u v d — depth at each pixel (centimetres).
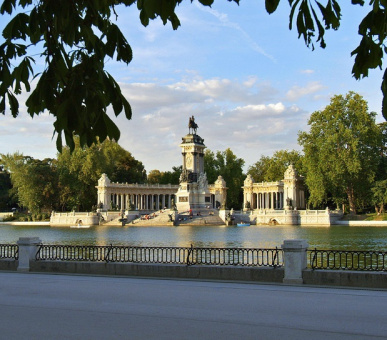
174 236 10488
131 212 18000
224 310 2177
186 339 1688
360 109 14988
